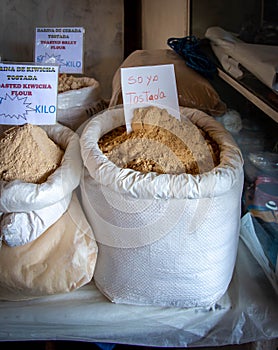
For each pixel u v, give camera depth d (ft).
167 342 2.84
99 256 2.76
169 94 2.92
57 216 2.67
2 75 2.97
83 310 2.74
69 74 5.17
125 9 8.12
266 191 3.14
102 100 4.53
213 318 2.76
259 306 2.76
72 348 3.63
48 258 2.59
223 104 3.85
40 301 2.80
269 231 3.01
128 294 2.72
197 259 2.56
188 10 5.01
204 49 4.65
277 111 2.64
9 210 2.49
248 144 3.41
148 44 7.58
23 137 2.76
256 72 2.98
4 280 2.56
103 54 7.00
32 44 6.87
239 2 3.65
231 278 2.93
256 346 2.91
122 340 2.83
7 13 6.75
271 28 3.07
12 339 2.83
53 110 3.01
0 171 2.65
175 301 2.72
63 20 6.88
